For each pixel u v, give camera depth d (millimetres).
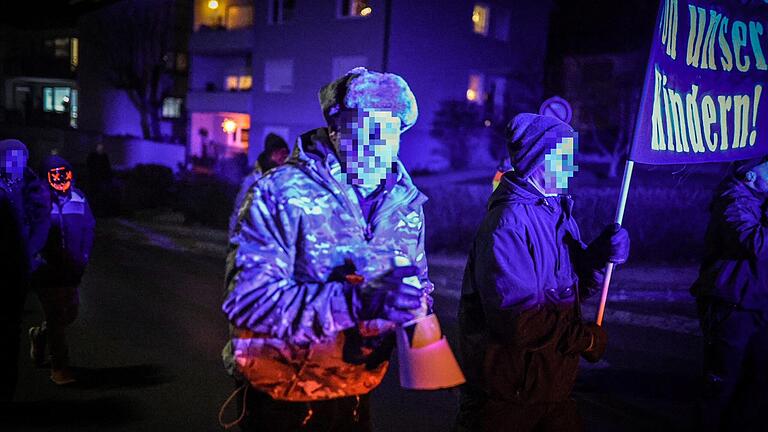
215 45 33281
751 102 3684
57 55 45781
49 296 5090
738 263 3781
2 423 4488
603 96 25094
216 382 5371
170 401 4949
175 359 5918
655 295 9125
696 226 11453
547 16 31094
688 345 6758
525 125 2748
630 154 3076
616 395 5223
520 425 2766
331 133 2152
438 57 27922
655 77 3145
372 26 26625
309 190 2068
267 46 30922
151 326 6973
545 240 2717
